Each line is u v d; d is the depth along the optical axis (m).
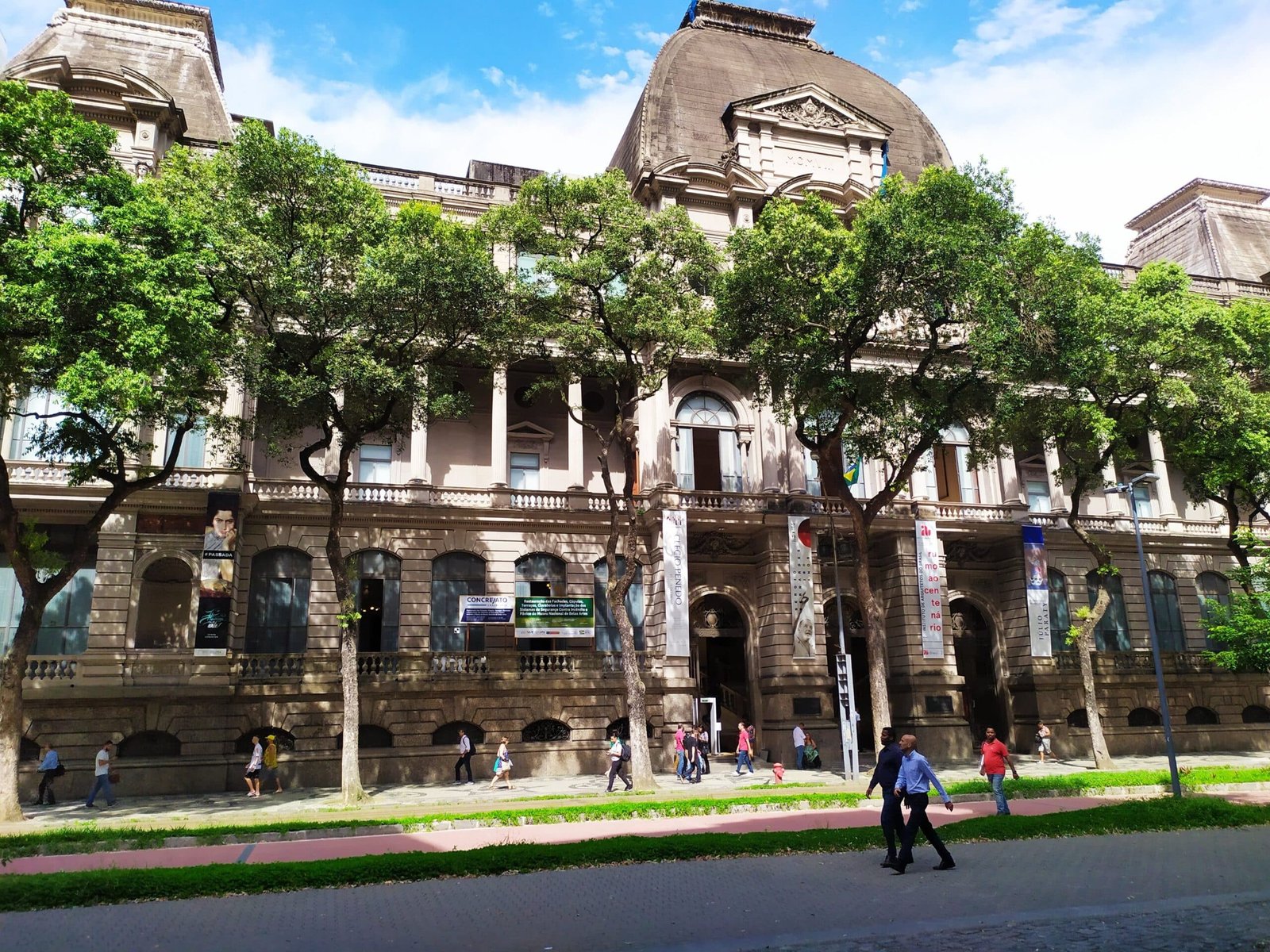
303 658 33.25
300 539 35.09
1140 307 32.22
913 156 49.56
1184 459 37.03
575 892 13.32
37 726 29.88
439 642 36.06
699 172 42.12
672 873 14.71
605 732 35.28
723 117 45.09
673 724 35.72
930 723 38.81
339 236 26.61
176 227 22.89
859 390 31.20
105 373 20.86
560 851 15.62
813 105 45.66
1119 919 11.45
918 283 28.86
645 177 41.53
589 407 41.69
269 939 10.84
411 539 36.28
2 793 22.50
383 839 19.00
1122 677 42.56
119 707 30.62
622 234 29.39
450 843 18.33
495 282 28.22
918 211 28.97
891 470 41.94
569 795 26.98
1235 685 44.53
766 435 40.47
